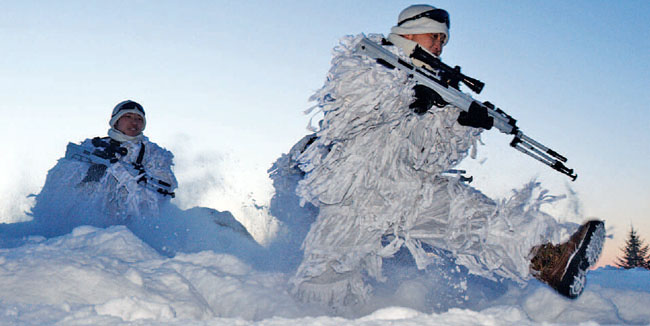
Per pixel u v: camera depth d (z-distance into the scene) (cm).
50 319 239
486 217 356
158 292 300
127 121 654
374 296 369
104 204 612
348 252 348
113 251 385
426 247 402
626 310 333
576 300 337
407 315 250
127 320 250
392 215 352
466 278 405
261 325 232
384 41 368
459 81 370
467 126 376
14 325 227
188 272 356
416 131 359
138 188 608
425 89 349
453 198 360
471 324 233
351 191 348
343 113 346
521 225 345
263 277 362
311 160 357
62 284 275
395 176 354
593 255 330
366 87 340
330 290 345
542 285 353
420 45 384
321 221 355
